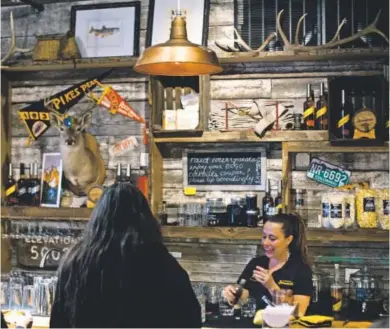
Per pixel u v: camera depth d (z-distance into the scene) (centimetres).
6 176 472
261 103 440
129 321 256
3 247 470
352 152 423
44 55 452
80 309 260
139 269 260
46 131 476
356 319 387
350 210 406
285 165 415
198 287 399
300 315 363
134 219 267
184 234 422
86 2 469
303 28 427
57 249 472
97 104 468
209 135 425
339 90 420
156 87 437
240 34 438
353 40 411
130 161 462
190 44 326
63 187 469
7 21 485
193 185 452
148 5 458
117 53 456
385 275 427
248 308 385
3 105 471
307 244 416
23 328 345
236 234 415
